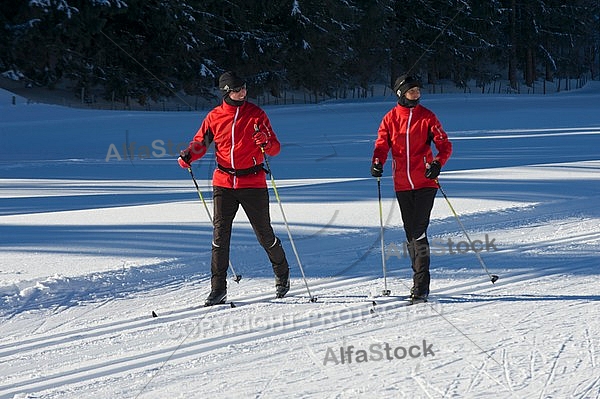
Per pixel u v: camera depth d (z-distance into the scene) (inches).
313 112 1424.7
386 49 2124.8
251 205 225.3
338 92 2118.6
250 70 1843.0
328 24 1879.9
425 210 224.4
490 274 250.8
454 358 173.9
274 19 1895.9
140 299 232.5
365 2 2011.6
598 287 236.4
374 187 457.1
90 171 637.9
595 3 2669.8
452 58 2250.2
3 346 192.5
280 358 178.2
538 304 218.2
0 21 1492.4
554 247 292.8
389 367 169.5
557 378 159.5
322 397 153.5
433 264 270.7
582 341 183.0
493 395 151.3
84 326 207.5
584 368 164.9
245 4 1798.7
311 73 1929.1
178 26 1654.8
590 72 2989.7
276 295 234.7
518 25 2506.2
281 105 1716.3
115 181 561.0
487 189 427.8
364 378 163.3
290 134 994.1
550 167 539.2
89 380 168.1
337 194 424.8
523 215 354.6
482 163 604.4
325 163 656.4
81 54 1611.7
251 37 1787.6
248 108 221.9
